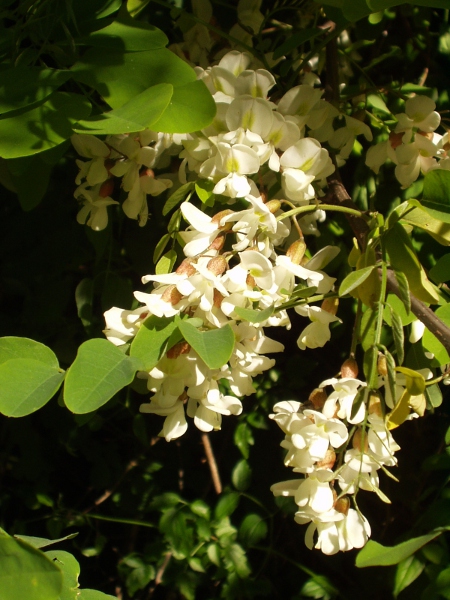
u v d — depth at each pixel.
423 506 0.70
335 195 0.52
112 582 0.83
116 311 0.43
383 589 0.70
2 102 0.40
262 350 0.44
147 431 0.77
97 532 0.79
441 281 0.47
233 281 0.41
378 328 0.42
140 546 0.82
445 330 0.43
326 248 0.45
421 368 0.50
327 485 0.44
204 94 0.40
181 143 0.47
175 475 0.78
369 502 0.74
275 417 0.45
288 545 0.77
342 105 0.56
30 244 0.63
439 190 0.41
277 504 0.70
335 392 0.44
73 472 0.83
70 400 0.37
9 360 0.39
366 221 0.45
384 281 0.42
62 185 0.63
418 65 0.70
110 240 0.60
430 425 0.70
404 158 0.51
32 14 0.45
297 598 0.70
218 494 0.75
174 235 0.45
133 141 0.49
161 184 0.50
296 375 0.70
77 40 0.43
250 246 0.43
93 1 0.46
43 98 0.39
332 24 0.61
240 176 0.44
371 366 0.42
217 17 0.60
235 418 0.77
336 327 0.64
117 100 0.41
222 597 0.68
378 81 0.69
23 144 0.39
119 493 0.77
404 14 0.68
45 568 0.34
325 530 0.45
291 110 0.48
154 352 0.40
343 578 0.76
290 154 0.45
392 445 0.44
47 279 0.64
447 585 0.52
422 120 0.50
